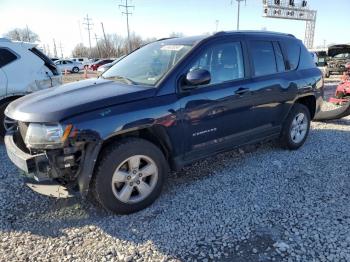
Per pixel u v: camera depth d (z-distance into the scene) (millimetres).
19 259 2928
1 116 6125
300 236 3152
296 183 4277
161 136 3705
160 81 3732
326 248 2967
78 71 44500
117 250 3021
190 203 3801
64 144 3135
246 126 4602
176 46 4270
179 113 3758
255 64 4684
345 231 3197
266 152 5418
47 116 3166
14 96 6301
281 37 5273
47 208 3752
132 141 3494
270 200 3842
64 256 2959
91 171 3275
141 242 3125
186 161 4016
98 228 3359
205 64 4086
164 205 3771
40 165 3205
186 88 3842
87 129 3172
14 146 3510
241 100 4379
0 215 3611
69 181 3418
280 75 5020
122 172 3486
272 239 3121
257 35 4832
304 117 5555
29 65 6551
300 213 3547
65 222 3482
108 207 3467
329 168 4758
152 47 4648
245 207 3693
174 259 2891
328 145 5805
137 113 3443
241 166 4840
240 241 3107
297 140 5516
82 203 3832
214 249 3008
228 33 4473
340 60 20141
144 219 3504
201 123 3996
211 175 4543
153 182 3719
